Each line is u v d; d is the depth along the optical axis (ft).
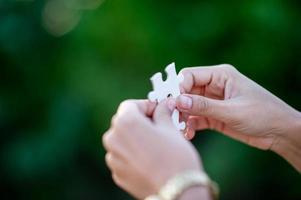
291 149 6.31
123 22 13.03
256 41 11.91
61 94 13.37
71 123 13.01
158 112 4.54
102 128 13.10
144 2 12.69
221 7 12.10
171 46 12.41
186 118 5.79
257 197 12.23
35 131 13.01
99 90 13.23
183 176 3.76
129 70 13.15
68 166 13.06
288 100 12.26
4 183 12.82
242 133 6.18
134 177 4.00
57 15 14.26
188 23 12.27
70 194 13.23
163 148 3.93
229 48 12.12
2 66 13.21
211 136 12.19
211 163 11.76
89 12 13.85
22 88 13.32
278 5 11.84
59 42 13.82
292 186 12.25
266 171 12.16
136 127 4.03
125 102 4.35
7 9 13.57
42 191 12.95
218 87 6.31
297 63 12.03
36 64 13.50
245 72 12.07
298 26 11.94
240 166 11.78
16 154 12.66
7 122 13.01
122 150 4.03
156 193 3.84
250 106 6.10
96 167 13.47
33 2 13.82
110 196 13.55
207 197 3.71
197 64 12.25
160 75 5.15
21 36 13.44
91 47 13.55
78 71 13.52
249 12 11.85
